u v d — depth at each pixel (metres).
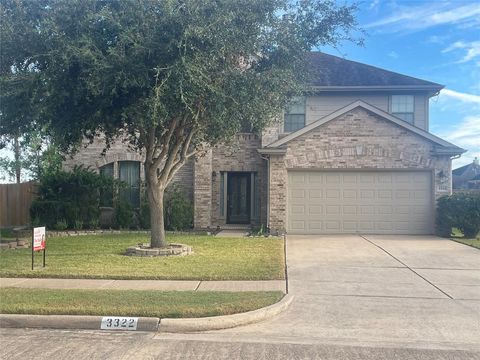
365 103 18.00
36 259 11.70
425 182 18.12
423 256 12.90
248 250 13.41
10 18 10.46
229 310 7.25
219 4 10.35
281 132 20.72
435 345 6.20
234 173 20.81
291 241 16.03
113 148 20.89
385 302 8.23
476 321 7.21
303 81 12.87
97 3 10.59
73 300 7.71
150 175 12.90
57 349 5.99
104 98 10.70
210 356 5.77
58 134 11.45
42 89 10.41
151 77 10.49
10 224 21.81
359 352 5.93
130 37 9.97
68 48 9.84
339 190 18.39
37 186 20.39
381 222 18.27
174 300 7.76
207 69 10.52
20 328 6.88
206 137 13.36
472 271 10.89
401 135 17.95
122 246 14.17
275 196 18.12
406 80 20.88
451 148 17.66
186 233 18.12
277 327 6.94
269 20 11.27
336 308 7.87
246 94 11.14
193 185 20.50
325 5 12.05
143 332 6.74
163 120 11.15
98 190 19.52
